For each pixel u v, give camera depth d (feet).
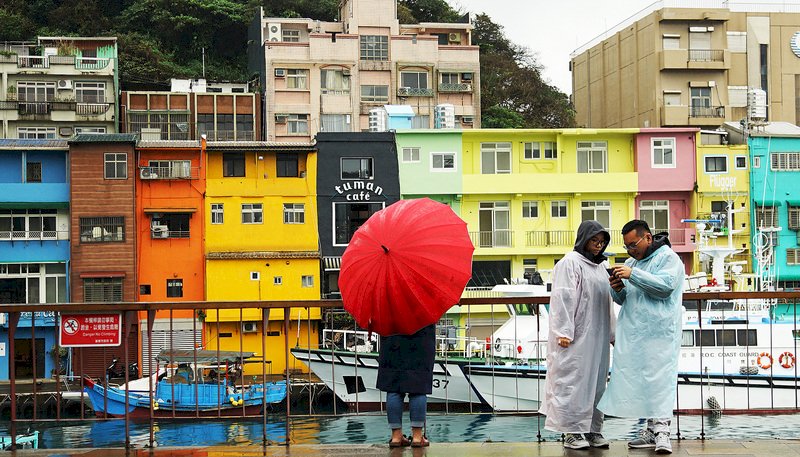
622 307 32.50
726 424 86.94
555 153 161.07
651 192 160.66
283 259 146.20
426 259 31.81
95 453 34.04
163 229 145.59
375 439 87.04
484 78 224.12
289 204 149.79
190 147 147.02
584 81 233.14
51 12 216.33
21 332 139.33
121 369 134.82
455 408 99.19
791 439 34.65
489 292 145.69
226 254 144.97
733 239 160.25
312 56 189.47
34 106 170.50
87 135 147.64
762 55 207.10
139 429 98.68
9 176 146.61
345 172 152.46
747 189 161.89
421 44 195.31
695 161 161.07
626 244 32.55
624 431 81.20
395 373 33.68
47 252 146.41
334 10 226.99
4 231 146.30
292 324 142.20
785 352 95.04
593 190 158.61
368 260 32.14
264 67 189.98
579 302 32.09
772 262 157.79
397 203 33.63
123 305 34.24
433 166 156.46
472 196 157.17
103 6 223.51
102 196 144.77
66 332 34.37
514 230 157.58
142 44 206.18
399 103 193.16
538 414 38.19
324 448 34.12
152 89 202.80
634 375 31.68
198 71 210.18
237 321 141.59
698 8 203.00
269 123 185.57
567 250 156.87
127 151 145.48
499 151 159.74
